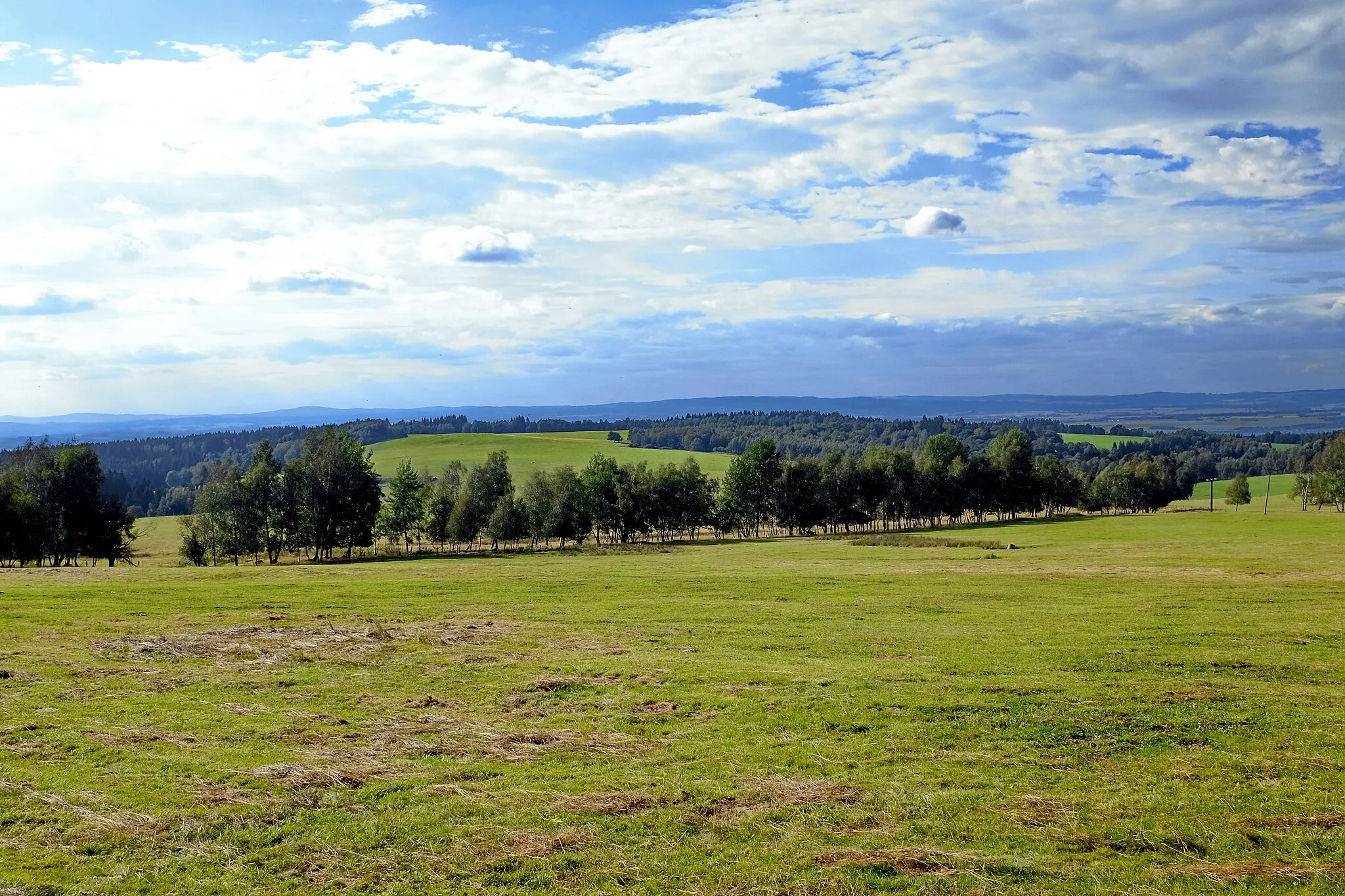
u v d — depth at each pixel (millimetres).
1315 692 18438
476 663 22109
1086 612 32094
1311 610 31984
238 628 27625
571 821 11625
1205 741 15102
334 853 10656
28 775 13164
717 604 35219
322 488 93812
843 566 58531
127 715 16719
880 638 26141
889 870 10250
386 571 55688
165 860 10453
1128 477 154250
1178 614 31219
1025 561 62750
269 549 93500
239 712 17016
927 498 129750
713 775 13484
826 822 11625
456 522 99250
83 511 81875
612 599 37188
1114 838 11141
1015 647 24266
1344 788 12766
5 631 26969
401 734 15602
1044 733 15531
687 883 9922
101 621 29406
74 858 10453
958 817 11805
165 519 146625
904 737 15406
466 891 9781
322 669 21375
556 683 19562
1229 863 10406
